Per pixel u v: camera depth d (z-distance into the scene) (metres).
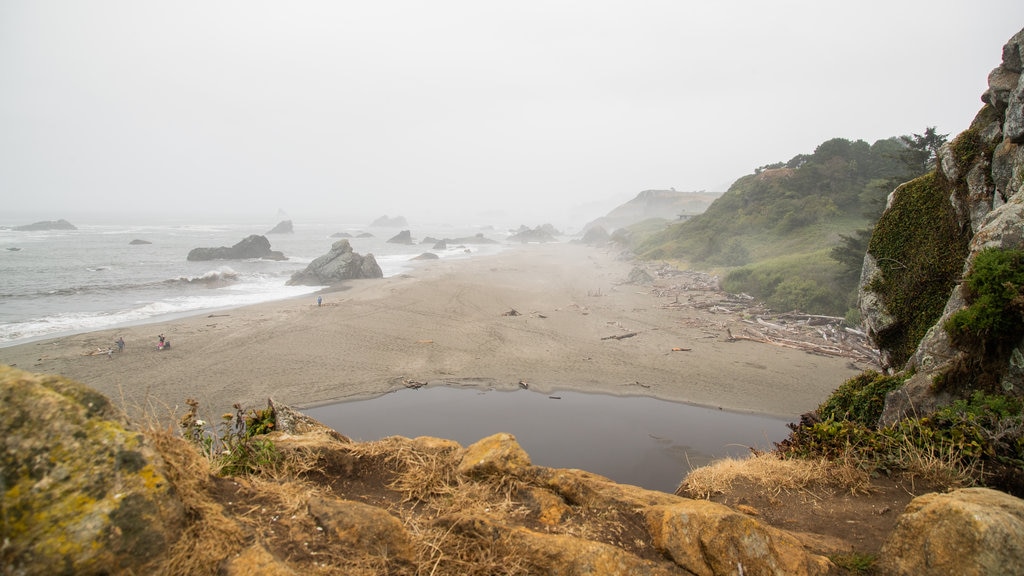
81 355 20.72
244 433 4.15
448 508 3.50
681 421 16.72
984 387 7.08
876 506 4.98
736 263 47.44
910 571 3.25
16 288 35.47
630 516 3.64
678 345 25.48
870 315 12.37
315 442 3.95
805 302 30.92
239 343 23.39
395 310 31.75
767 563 3.14
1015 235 7.62
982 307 7.03
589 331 28.16
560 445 14.76
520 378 20.45
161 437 2.81
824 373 21.42
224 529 2.47
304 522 2.89
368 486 3.75
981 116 11.11
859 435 6.30
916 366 8.91
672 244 59.38
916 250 11.65
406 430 15.53
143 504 2.21
